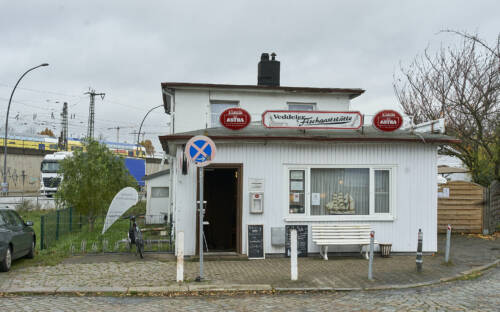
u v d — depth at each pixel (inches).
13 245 398.3
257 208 464.4
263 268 407.8
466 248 518.0
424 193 487.8
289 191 475.2
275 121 472.7
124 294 319.6
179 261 348.2
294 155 474.6
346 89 667.4
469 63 744.3
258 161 470.3
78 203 668.1
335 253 472.4
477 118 697.6
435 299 305.6
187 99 649.0
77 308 279.3
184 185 459.5
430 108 799.1
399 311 275.9
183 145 461.7
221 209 563.8
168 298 310.8
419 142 482.6
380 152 484.7
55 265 413.4
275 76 711.1
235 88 648.4
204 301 301.7
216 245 542.6
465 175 938.1
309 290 329.1
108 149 728.3
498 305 289.3
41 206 1111.0
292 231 359.9
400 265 422.6
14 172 1873.8
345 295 319.0
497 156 693.3
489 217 627.5
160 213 807.1
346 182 484.4
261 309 280.2
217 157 465.7
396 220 483.2
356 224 473.7
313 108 680.4
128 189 618.8
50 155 1556.3
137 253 471.2
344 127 480.1
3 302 291.1
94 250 478.6
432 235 485.7
